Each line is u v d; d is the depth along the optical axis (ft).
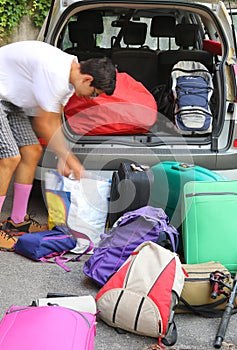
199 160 20.42
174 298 14.25
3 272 17.79
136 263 14.80
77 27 25.25
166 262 14.52
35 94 17.43
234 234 17.28
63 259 18.72
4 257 18.94
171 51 24.20
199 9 21.58
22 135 19.63
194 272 15.87
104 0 21.08
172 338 14.11
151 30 26.76
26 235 19.01
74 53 23.59
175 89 21.81
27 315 11.85
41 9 46.60
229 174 20.90
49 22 21.81
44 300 13.92
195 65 22.88
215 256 17.21
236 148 20.84
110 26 26.71
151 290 14.14
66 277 17.57
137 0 21.13
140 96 21.08
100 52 25.31
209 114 21.09
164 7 21.62
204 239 17.17
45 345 10.89
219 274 15.53
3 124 18.43
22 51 17.48
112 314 14.33
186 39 26.55
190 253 17.20
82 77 16.85
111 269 16.62
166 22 26.48
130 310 14.10
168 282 14.24
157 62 24.56
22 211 20.62
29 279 17.37
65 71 16.89
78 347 11.08
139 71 24.41
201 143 20.70
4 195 19.22
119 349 13.80
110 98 20.40
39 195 24.77
